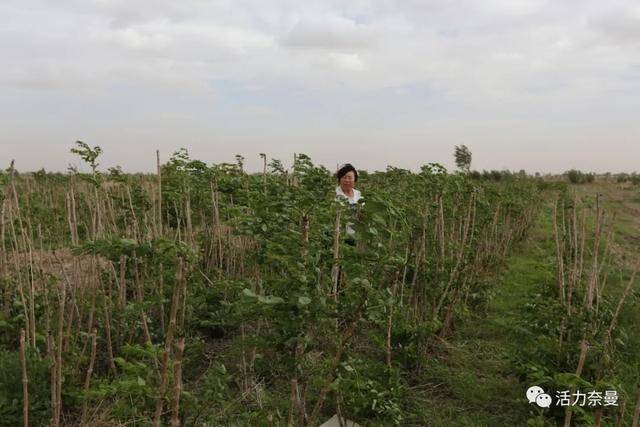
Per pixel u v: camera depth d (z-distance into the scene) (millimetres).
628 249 11914
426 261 6148
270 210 3855
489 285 8219
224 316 4945
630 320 6691
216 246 6973
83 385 4426
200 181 6863
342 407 4211
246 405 4398
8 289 5586
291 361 3236
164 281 5516
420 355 5516
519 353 5008
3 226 5668
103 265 6668
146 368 2969
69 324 4547
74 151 5391
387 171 8203
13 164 4941
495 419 4734
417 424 4715
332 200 3807
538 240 14312
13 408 3924
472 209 7945
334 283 3480
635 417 3342
